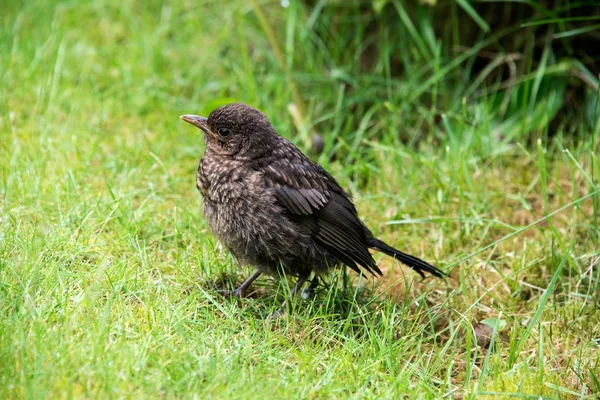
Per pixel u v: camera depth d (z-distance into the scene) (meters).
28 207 9.88
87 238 9.29
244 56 13.31
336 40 14.05
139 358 7.25
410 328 8.94
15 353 7.06
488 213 11.45
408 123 13.18
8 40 13.61
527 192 11.93
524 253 10.59
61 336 7.36
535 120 12.80
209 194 9.27
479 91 13.48
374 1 12.97
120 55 14.16
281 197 9.10
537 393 8.16
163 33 14.60
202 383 7.25
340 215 9.40
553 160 12.63
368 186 12.12
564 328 9.52
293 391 7.39
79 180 10.80
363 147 12.95
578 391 8.46
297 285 9.45
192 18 14.67
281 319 8.74
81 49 14.06
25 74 13.06
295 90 12.95
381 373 7.82
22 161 10.79
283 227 9.10
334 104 13.69
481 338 9.43
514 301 9.99
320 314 8.76
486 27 12.51
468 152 11.98
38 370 6.86
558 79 13.12
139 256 9.24
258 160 9.19
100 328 7.53
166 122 12.77
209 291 9.08
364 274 10.01
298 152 9.59
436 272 9.67
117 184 10.97
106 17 14.96
